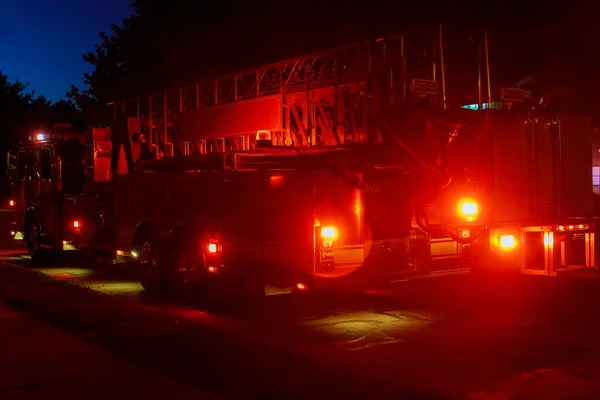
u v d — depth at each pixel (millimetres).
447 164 9289
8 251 18266
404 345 7605
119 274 13688
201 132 13906
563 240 10047
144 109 15789
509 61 19359
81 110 33750
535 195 9867
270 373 6492
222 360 6930
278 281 9227
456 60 18531
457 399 5781
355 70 11133
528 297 10336
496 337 7949
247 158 9953
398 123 9812
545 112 9984
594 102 17938
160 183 11578
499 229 9539
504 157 9562
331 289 8828
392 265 9203
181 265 11094
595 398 5844
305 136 12008
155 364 6801
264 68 12680
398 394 5887
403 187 9289
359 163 8953
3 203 25797
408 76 10812
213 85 13992
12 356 7133
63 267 14898
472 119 9469
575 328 8367
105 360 6961
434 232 9227
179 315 9094
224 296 10633
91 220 13734
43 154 15375
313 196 8703
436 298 10352
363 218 8984
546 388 6090
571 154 10242
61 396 5887
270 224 9320
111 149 14414
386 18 20625
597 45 18375
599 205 12523
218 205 10281
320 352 7293
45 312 9156
